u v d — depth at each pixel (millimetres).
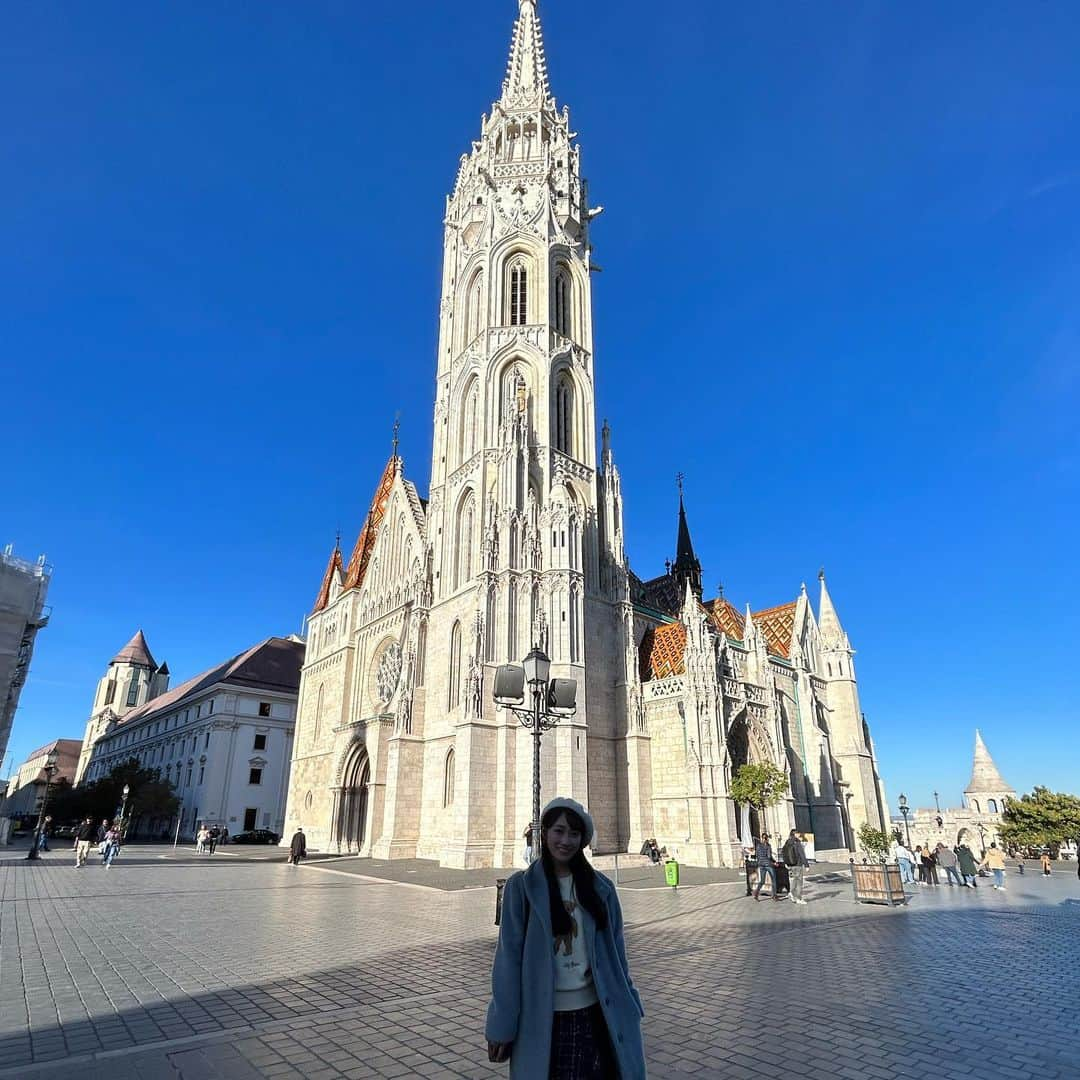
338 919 21688
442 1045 9930
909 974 14258
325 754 67875
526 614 47438
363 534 75625
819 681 68125
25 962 15445
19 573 54562
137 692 157250
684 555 81375
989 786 139125
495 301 59906
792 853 26453
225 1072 8891
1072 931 19812
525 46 76062
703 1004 11961
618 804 48281
